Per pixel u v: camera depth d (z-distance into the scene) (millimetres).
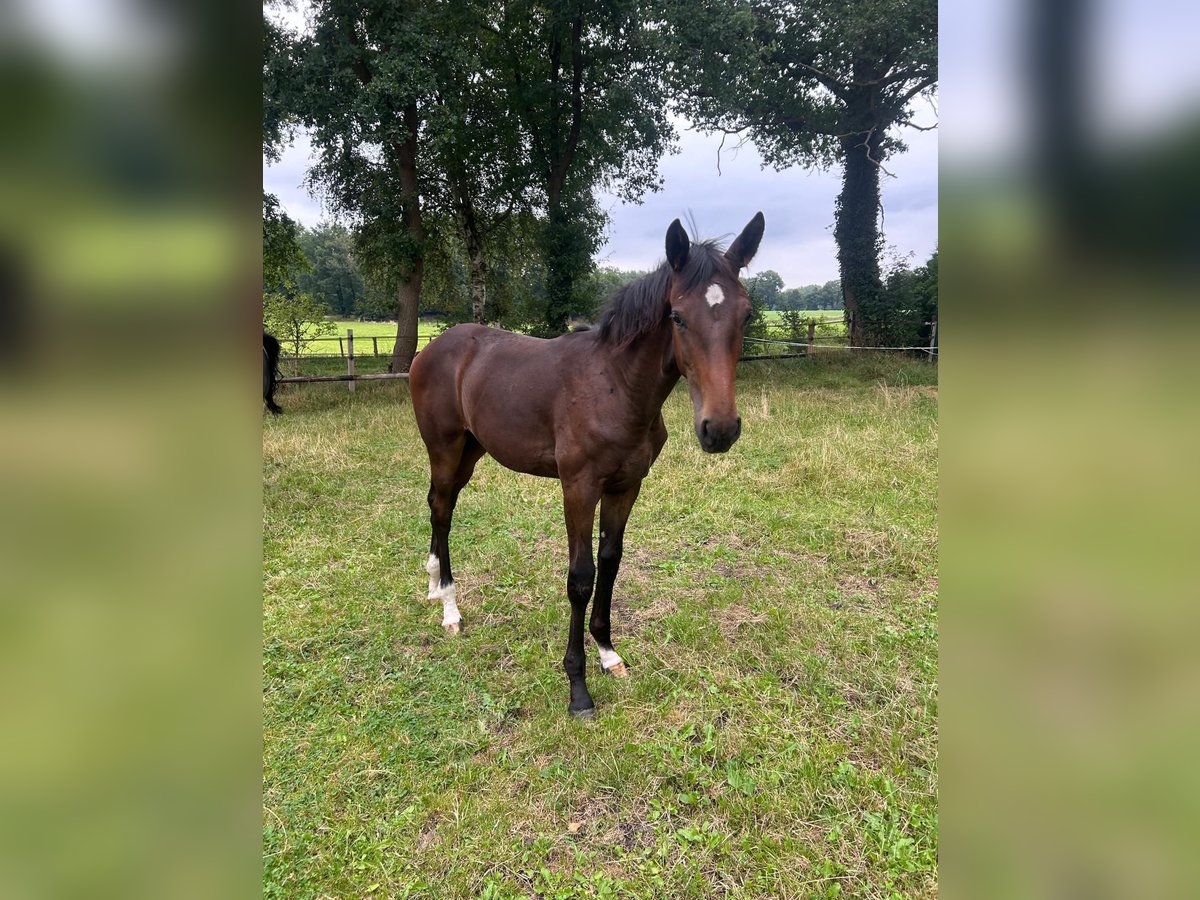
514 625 3160
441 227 13359
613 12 11031
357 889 1759
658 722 2371
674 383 2359
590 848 1873
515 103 11805
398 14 9562
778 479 4941
